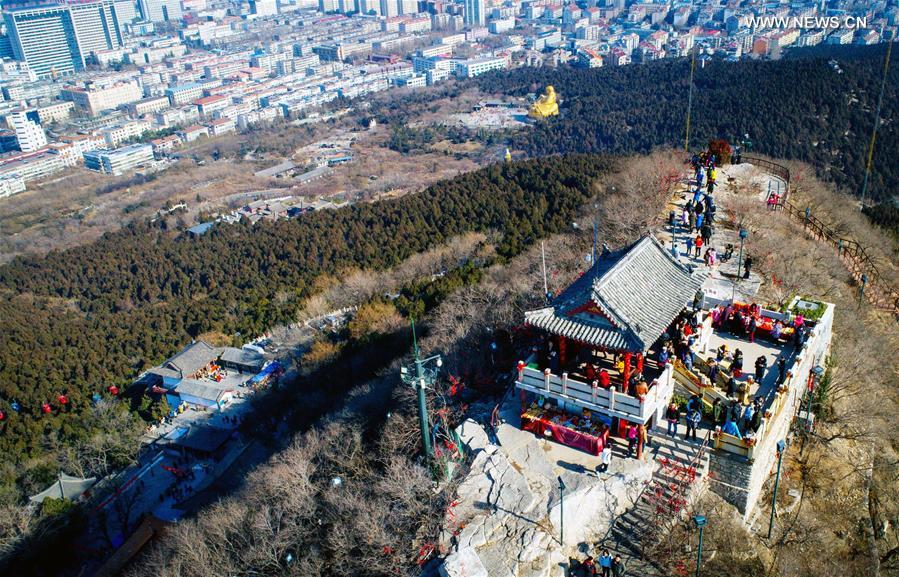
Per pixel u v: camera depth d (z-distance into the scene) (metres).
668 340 46.59
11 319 154.38
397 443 53.69
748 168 99.31
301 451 63.47
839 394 55.47
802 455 48.84
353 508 48.66
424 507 44.19
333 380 93.94
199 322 146.75
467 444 47.25
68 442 110.12
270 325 138.62
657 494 41.84
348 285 133.00
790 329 53.34
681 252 71.44
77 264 182.88
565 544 40.28
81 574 80.38
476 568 38.12
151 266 175.12
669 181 92.00
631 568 39.28
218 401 120.44
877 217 103.31
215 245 179.62
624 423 44.81
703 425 44.69
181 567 56.34
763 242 72.50
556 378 44.62
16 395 122.19
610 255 49.41
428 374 47.00
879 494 49.12
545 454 44.66
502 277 91.38
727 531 41.03
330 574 46.28
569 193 141.12
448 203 157.50
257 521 53.22
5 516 82.56
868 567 43.38
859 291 71.88
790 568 40.31
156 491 96.94
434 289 101.31
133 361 139.38
